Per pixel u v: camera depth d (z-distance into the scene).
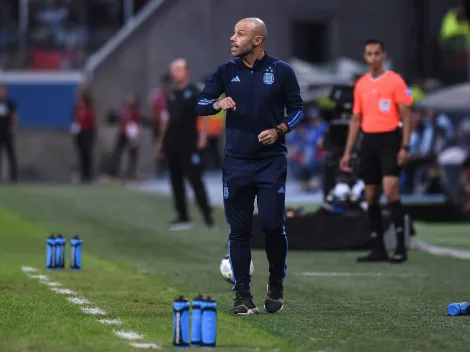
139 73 112.56
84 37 115.50
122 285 36.69
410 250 49.88
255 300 33.53
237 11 117.12
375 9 122.81
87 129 100.81
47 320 28.52
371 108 43.88
